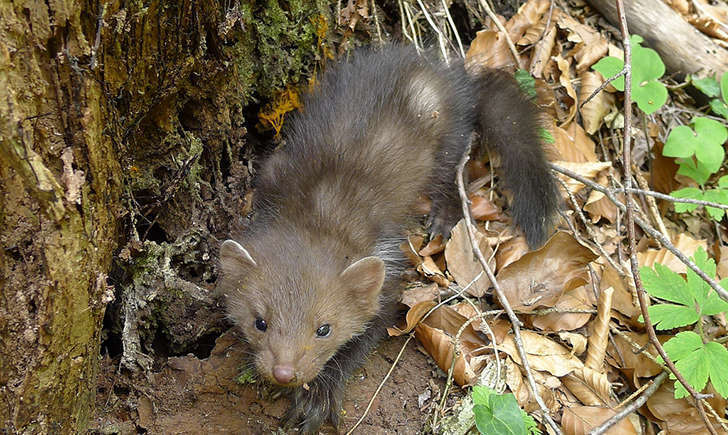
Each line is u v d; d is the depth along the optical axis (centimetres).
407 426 56
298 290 55
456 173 64
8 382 47
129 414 57
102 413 56
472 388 55
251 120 65
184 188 59
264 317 55
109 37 50
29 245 47
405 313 59
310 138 62
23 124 45
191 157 58
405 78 64
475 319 57
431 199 64
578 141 67
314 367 55
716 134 65
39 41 45
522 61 69
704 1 75
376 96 63
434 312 58
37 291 47
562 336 59
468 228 59
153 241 59
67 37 46
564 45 70
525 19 70
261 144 66
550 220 62
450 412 56
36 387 48
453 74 67
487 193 65
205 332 59
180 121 58
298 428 56
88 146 48
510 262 60
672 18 71
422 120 64
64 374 49
